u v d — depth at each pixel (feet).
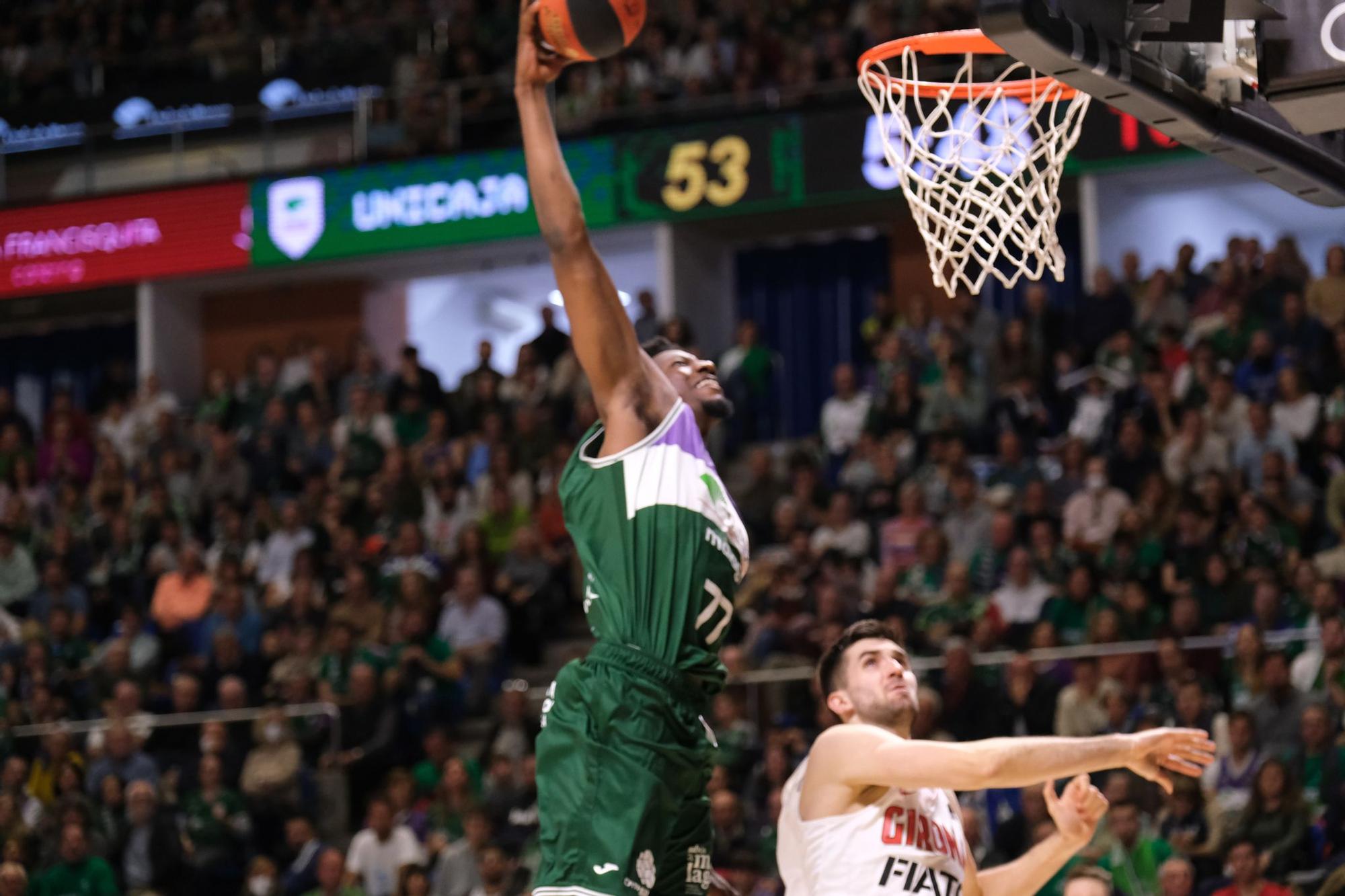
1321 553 50.49
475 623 56.90
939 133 19.38
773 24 75.25
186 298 84.38
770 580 54.65
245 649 58.08
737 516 16.28
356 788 50.85
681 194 72.95
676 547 15.66
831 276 78.59
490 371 71.36
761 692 47.14
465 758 51.11
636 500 15.75
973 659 44.50
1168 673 43.19
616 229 75.10
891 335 65.67
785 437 78.59
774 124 71.67
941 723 43.86
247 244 78.69
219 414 74.23
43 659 56.90
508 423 69.26
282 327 84.53
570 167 74.54
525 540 60.13
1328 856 38.14
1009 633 47.93
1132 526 51.03
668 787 15.31
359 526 65.05
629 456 15.87
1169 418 57.36
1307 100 16.19
